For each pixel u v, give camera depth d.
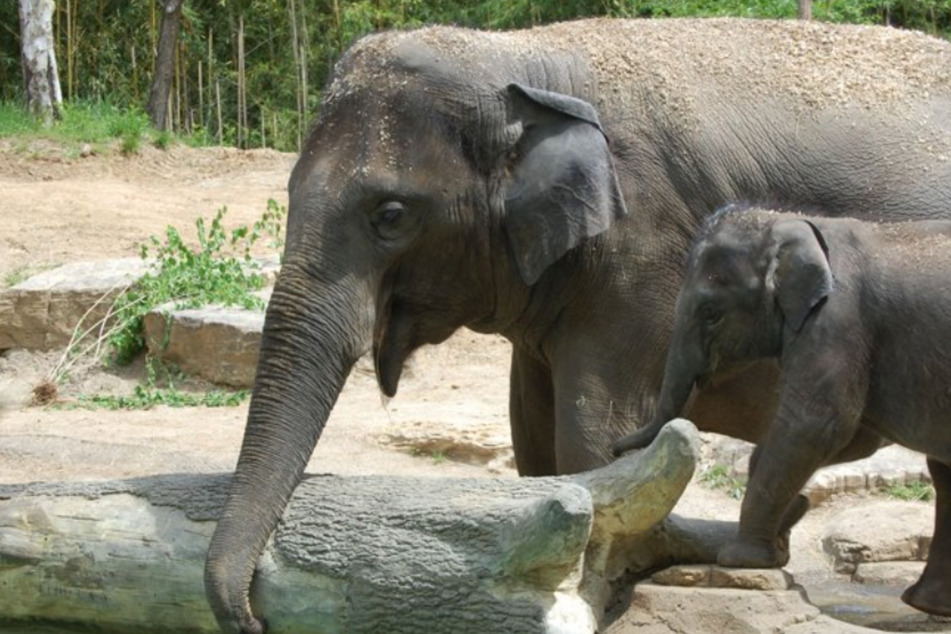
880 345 8.35
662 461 7.50
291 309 8.10
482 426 13.49
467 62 8.49
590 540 7.74
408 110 8.34
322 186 8.24
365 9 39.28
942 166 8.84
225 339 16.34
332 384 8.12
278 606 7.63
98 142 28.67
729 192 8.67
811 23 9.38
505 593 7.21
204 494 8.10
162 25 34.50
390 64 8.44
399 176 8.24
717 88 8.81
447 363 17.02
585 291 8.58
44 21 30.45
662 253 8.57
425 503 7.60
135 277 17.80
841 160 8.80
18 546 8.19
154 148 29.02
